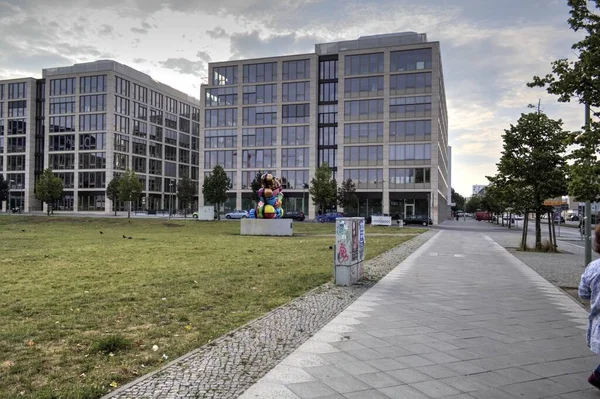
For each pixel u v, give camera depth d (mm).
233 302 8383
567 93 8648
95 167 81188
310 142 69312
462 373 4809
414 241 26047
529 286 10508
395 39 68250
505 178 20688
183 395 4059
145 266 13656
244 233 32031
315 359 5156
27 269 12812
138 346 5594
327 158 69375
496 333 6422
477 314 7605
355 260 10883
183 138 104375
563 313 7750
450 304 8398
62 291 9352
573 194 8477
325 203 61125
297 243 23609
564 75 8570
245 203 72438
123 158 84062
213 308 7863
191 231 36219
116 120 82250
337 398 4078
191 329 6438
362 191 65000
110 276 11555
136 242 23750
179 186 87125
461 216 131000
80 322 6785
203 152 74812
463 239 28672
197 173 109375
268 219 31578
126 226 43656
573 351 5641
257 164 72062
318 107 70125
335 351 5473
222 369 4762
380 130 64812
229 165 73438
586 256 13148
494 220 76562
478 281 11188
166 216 73250
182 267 13477
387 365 5008
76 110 82812
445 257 17078
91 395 4035
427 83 63000
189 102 106625
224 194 59406
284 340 5891
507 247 22797
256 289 9758
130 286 9992
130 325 6645
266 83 71875
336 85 69312
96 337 5953
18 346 5555
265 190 32500
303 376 4609
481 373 4820
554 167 19719
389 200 63781
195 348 5523
